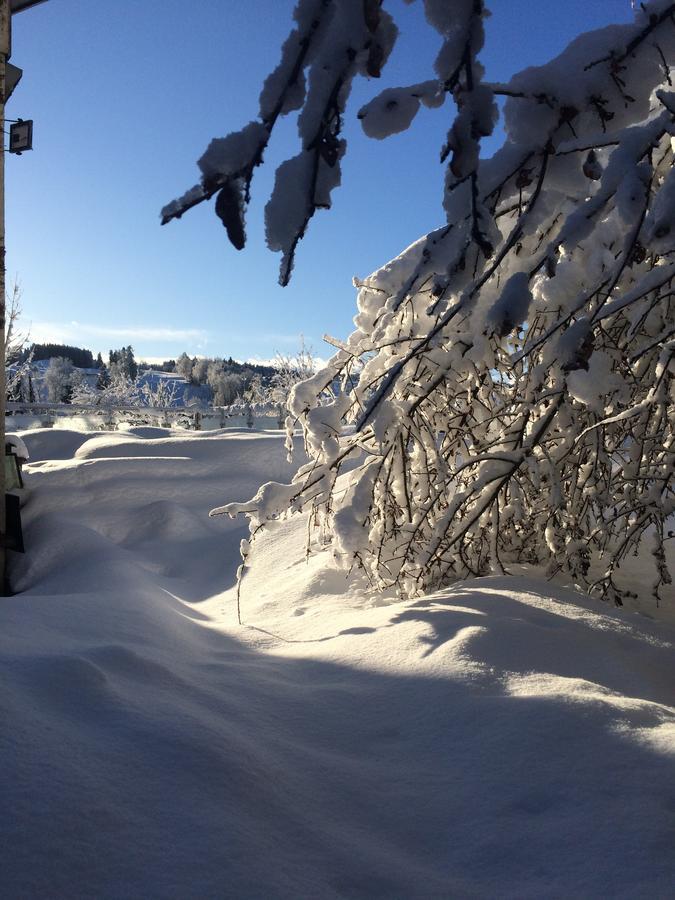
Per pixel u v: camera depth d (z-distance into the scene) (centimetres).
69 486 818
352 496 454
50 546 708
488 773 222
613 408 424
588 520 452
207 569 707
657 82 131
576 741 231
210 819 176
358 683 296
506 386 467
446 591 416
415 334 425
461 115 116
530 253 355
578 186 141
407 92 119
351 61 117
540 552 511
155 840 165
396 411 425
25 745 188
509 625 332
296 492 459
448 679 284
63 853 155
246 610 514
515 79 127
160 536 771
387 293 455
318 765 224
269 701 274
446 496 473
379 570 481
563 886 172
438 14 116
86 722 213
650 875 172
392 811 207
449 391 455
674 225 131
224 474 884
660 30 128
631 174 136
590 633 340
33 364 2809
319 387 470
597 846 184
